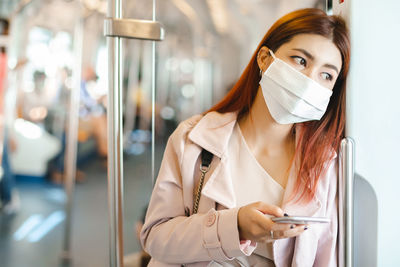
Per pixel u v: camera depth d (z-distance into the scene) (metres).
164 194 1.16
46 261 3.41
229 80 8.77
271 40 1.13
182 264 1.13
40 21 6.47
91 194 5.88
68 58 6.88
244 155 1.17
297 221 0.89
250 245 1.04
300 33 1.06
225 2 6.98
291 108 1.06
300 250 1.08
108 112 1.09
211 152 1.13
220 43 9.08
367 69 1.11
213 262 1.11
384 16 1.10
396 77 1.12
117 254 1.09
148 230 1.17
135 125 8.02
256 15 4.54
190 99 10.80
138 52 6.47
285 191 1.12
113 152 1.09
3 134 4.79
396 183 1.15
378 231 1.16
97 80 7.80
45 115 6.63
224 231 1.00
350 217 1.06
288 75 1.06
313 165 1.12
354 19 1.08
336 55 1.06
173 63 10.30
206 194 1.09
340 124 1.14
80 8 4.41
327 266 1.12
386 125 1.13
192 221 1.07
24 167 6.54
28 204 5.20
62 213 4.88
